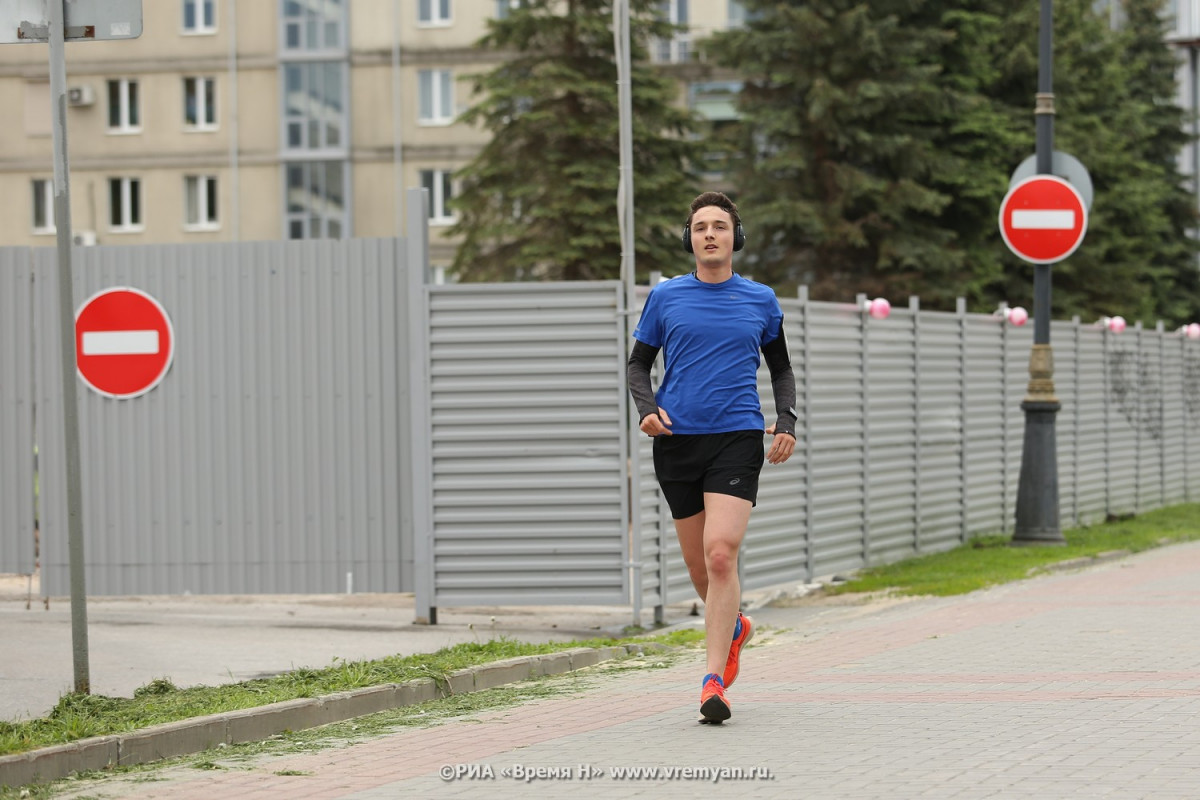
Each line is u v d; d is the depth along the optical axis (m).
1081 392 68.88
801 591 45.12
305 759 22.05
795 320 45.00
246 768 21.39
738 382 23.55
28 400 41.25
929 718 23.80
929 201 118.19
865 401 49.41
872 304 49.56
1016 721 23.38
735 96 125.38
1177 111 162.88
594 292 38.50
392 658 30.61
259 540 40.44
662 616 39.50
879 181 118.88
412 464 39.59
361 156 164.50
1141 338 76.50
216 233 165.25
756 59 122.69
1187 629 34.28
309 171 164.50
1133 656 30.27
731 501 23.38
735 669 24.23
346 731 24.42
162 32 165.38
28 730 22.30
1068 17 135.38
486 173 119.25
